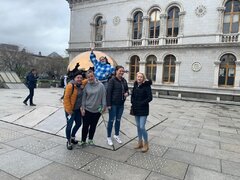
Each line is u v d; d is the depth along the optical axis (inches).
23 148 202.2
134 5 986.1
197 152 219.3
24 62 1731.1
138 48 957.2
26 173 155.1
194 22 848.9
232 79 789.9
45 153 193.0
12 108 404.8
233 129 339.3
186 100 810.8
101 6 1082.7
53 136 243.1
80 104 205.6
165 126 331.6
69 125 203.8
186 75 859.4
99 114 212.2
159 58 914.7
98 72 271.0
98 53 365.4
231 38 792.9
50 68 1879.9
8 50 1721.2
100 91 204.8
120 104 221.5
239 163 195.9
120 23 1027.3
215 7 811.4
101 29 1110.4
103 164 177.3
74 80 203.6
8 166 164.4
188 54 853.2
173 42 906.1
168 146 233.1
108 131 220.2
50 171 159.9
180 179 158.9
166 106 605.0
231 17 802.2
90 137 217.3
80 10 1159.0
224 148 237.0
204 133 300.7
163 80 923.4
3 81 915.4
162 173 167.2
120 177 156.9
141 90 206.7
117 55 1028.5
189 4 856.3
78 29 1173.7
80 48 1157.1
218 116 469.4
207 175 167.9
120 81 221.8
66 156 188.5
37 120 289.3
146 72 963.3
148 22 960.3
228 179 163.0
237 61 764.0
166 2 905.5
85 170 164.9
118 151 209.0
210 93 809.5
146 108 208.8
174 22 911.0
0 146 204.4
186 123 366.0
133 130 279.1
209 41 822.5
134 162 184.7
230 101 763.4
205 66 822.5
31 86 442.9
